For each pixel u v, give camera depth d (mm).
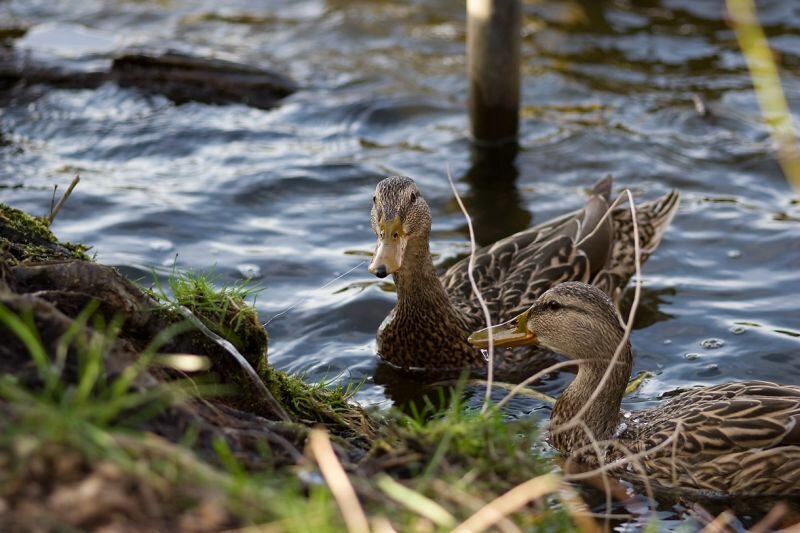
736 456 9133
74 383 6023
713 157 16125
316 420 8352
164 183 15180
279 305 12219
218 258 13148
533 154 16359
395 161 16156
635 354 11422
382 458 6730
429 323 11570
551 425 10133
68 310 7133
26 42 20047
